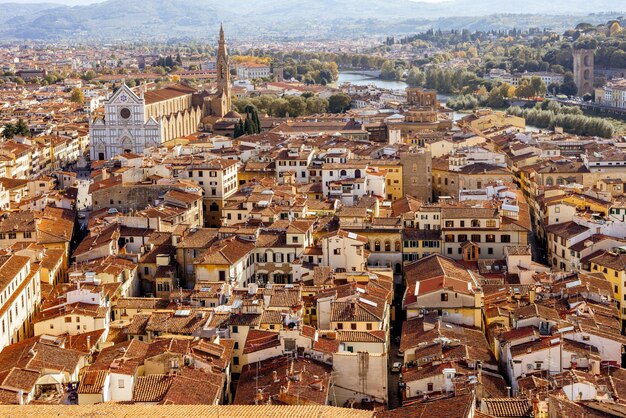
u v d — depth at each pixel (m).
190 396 166.00
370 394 184.88
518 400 166.25
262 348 192.62
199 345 190.12
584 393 171.25
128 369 170.25
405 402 178.12
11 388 165.75
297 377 177.12
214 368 183.88
